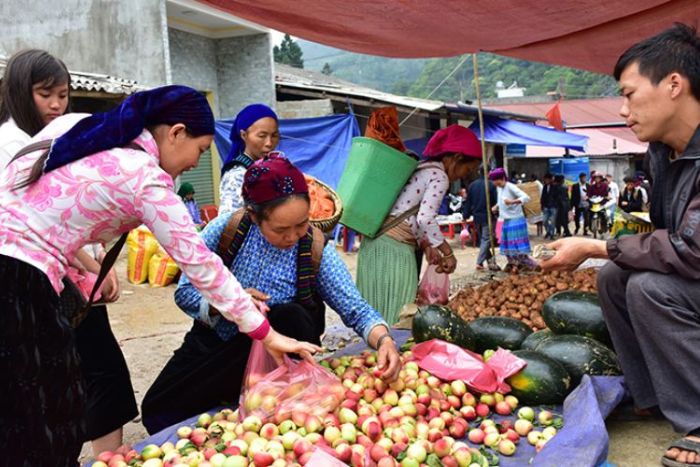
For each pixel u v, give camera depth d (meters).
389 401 3.05
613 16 5.88
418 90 79.62
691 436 2.62
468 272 12.28
